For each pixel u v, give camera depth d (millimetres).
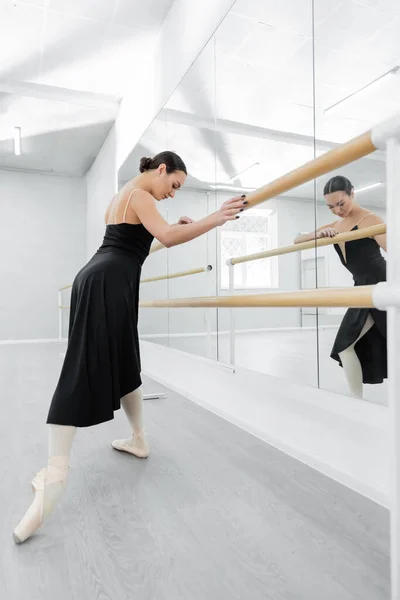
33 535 1017
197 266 3025
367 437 1336
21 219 7070
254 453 1560
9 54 3816
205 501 1188
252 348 2191
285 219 2002
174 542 984
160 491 1254
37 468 1438
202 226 1129
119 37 3613
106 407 1163
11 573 870
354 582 837
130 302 1297
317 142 1860
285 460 1488
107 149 5703
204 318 3006
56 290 7266
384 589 815
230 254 2553
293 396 1797
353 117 1665
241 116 2420
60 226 7336
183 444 1667
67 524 1068
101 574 866
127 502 1186
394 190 562
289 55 2020
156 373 3111
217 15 2543
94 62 3990
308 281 1842
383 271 1427
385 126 567
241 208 1069
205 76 2760
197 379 2684
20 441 1732
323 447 1461
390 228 562
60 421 1082
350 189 1578
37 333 7113
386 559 914
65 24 3414
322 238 1716
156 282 3785
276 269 2068
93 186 6770
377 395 1409
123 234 1301
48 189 7270
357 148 641
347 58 1683
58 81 4344
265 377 2010
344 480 875
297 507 1149
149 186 1366
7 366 3939
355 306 629
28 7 3189
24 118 5117
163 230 1207
